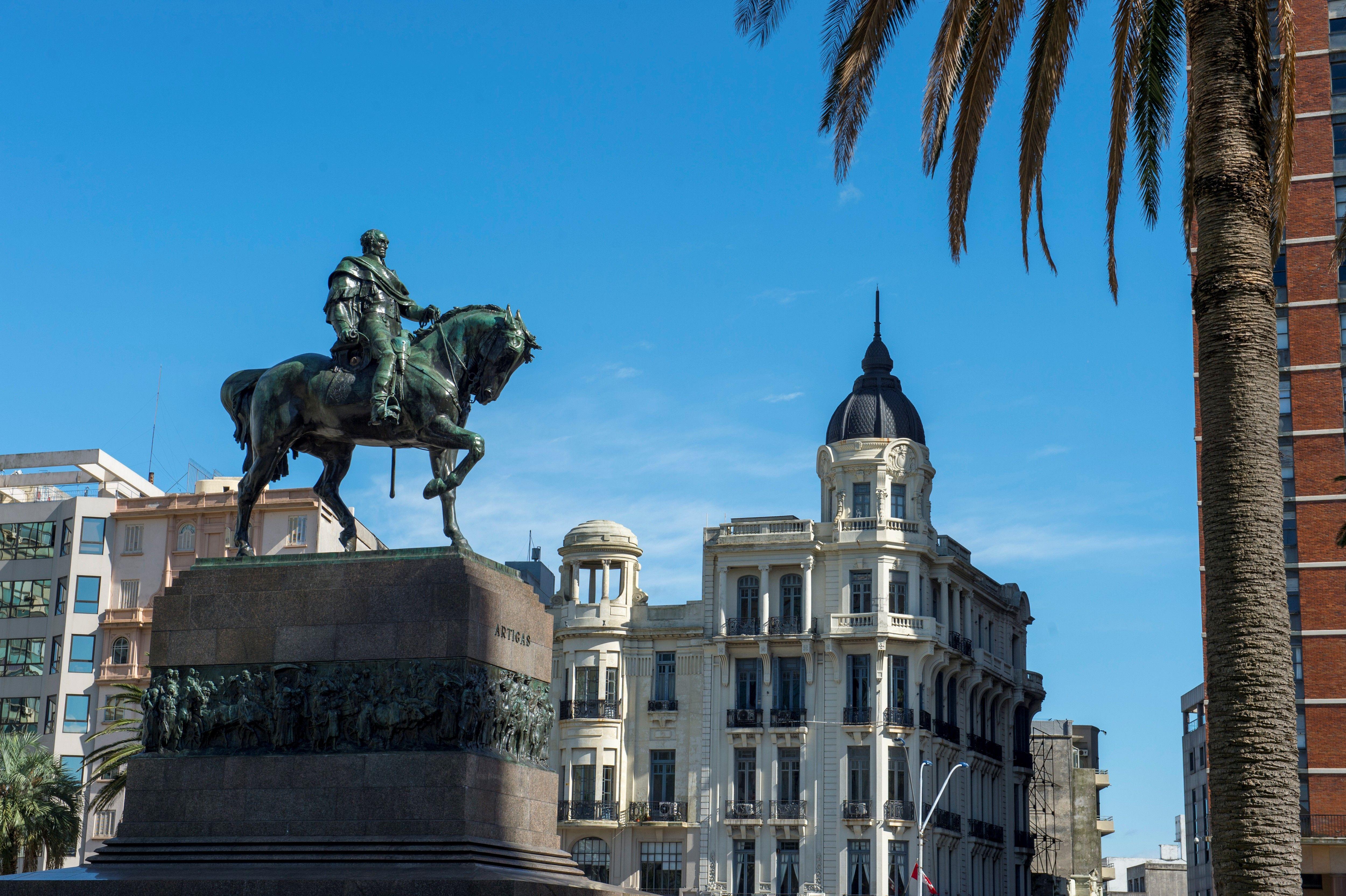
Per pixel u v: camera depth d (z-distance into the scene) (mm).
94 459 87938
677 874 74000
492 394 23875
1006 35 23203
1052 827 101125
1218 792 17453
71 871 21438
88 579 80562
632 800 75250
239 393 24641
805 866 72125
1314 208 61594
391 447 23969
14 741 59500
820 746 73312
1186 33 24281
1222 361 18516
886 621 73375
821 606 75188
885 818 71375
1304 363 60469
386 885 19719
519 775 22625
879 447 76688
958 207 24250
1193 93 21344
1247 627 17562
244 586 23016
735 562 75750
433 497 23234
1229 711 17453
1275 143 23828
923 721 73938
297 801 21641
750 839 73188
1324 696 57156
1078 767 107375
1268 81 21641
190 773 22188
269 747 22156
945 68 23656
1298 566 58781
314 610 22578
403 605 22234
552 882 20859
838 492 76625
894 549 74625
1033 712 92688
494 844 21531
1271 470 18125
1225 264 18797
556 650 78062
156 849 21750
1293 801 17172
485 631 22391
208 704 22500
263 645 22625
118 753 48000
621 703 76125
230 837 21656
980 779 82688
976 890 80000
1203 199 19234
